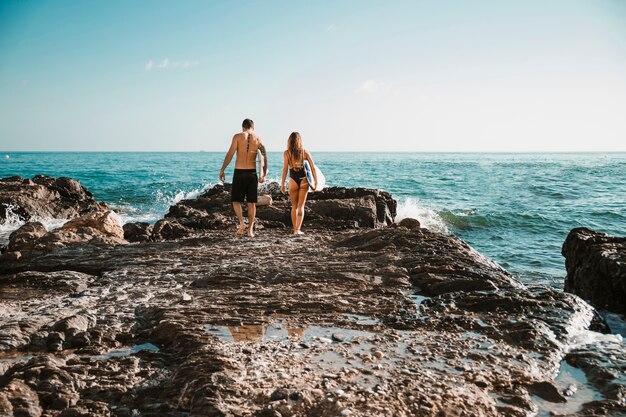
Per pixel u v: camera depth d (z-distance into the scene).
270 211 12.59
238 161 9.55
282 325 4.45
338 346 3.88
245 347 3.82
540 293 5.17
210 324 4.48
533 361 3.59
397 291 5.51
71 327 4.26
